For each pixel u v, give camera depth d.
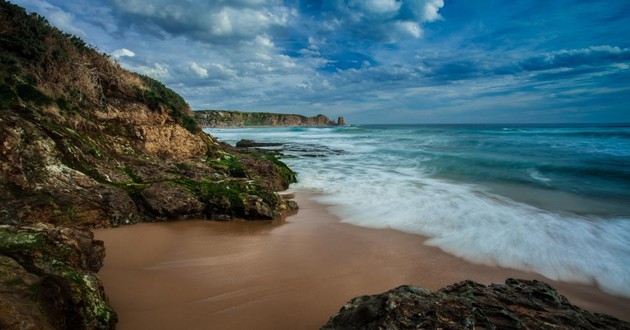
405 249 8.61
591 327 4.41
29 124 9.67
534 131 58.31
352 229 10.21
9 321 3.18
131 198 10.40
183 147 15.99
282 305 5.80
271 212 11.28
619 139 37.56
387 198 13.91
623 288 6.92
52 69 12.32
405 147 35.28
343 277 6.99
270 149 35.16
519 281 5.65
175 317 5.30
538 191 15.19
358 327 4.19
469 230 9.98
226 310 5.58
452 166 22.06
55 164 9.58
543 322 4.39
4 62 10.95
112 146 13.13
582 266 7.78
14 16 12.05
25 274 3.95
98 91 13.87
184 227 10.02
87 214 8.89
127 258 7.45
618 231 9.88
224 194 11.30
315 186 16.72
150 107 15.31
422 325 3.98
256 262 7.62
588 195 14.42
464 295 5.08
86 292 4.36
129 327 4.94
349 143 43.19
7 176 8.38
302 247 8.66
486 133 54.34
